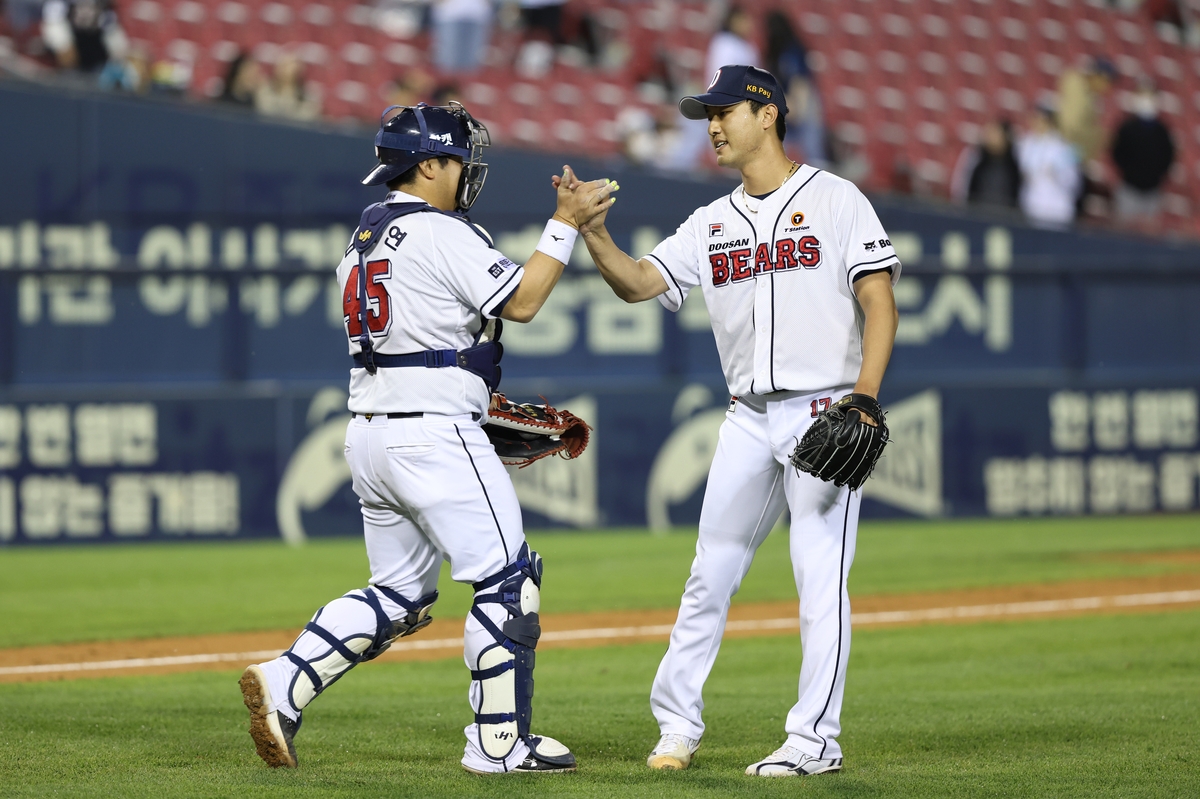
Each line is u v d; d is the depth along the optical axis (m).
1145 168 57.22
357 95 59.72
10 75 46.44
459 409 12.75
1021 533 39.12
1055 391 42.06
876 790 12.33
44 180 46.03
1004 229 50.12
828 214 13.26
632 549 36.53
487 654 12.82
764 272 13.44
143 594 29.75
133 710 17.16
